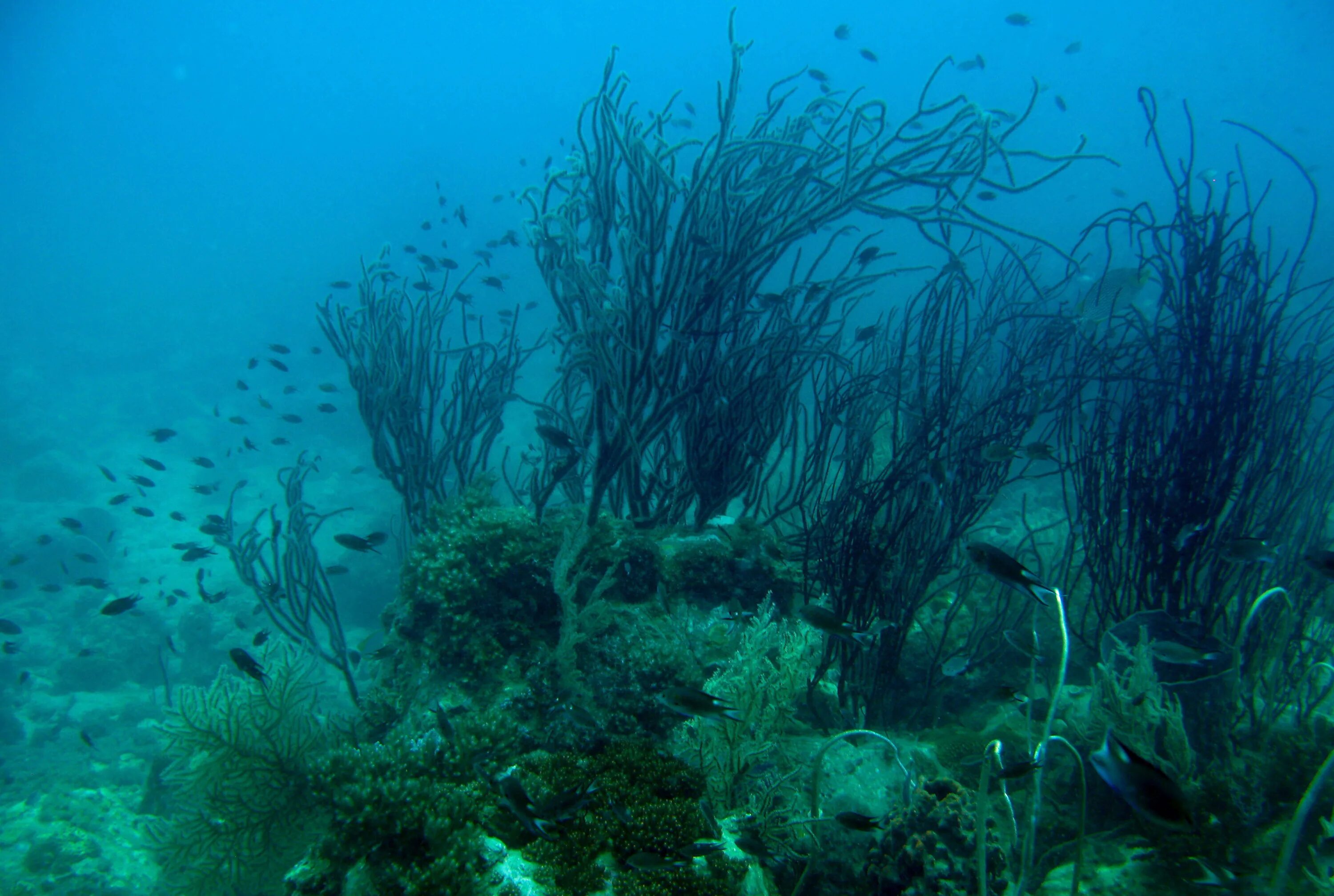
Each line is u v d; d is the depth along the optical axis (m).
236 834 4.09
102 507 17.80
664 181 4.71
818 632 4.61
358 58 114.75
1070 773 3.77
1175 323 4.86
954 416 5.14
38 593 13.82
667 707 4.02
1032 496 9.13
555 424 6.46
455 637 4.43
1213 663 3.85
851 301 6.06
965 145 5.41
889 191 5.35
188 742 3.99
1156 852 3.22
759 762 3.87
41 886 5.43
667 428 6.03
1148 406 4.68
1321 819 3.07
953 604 5.32
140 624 11.80
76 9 101.31
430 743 3.55
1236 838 3.13
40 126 117.75
